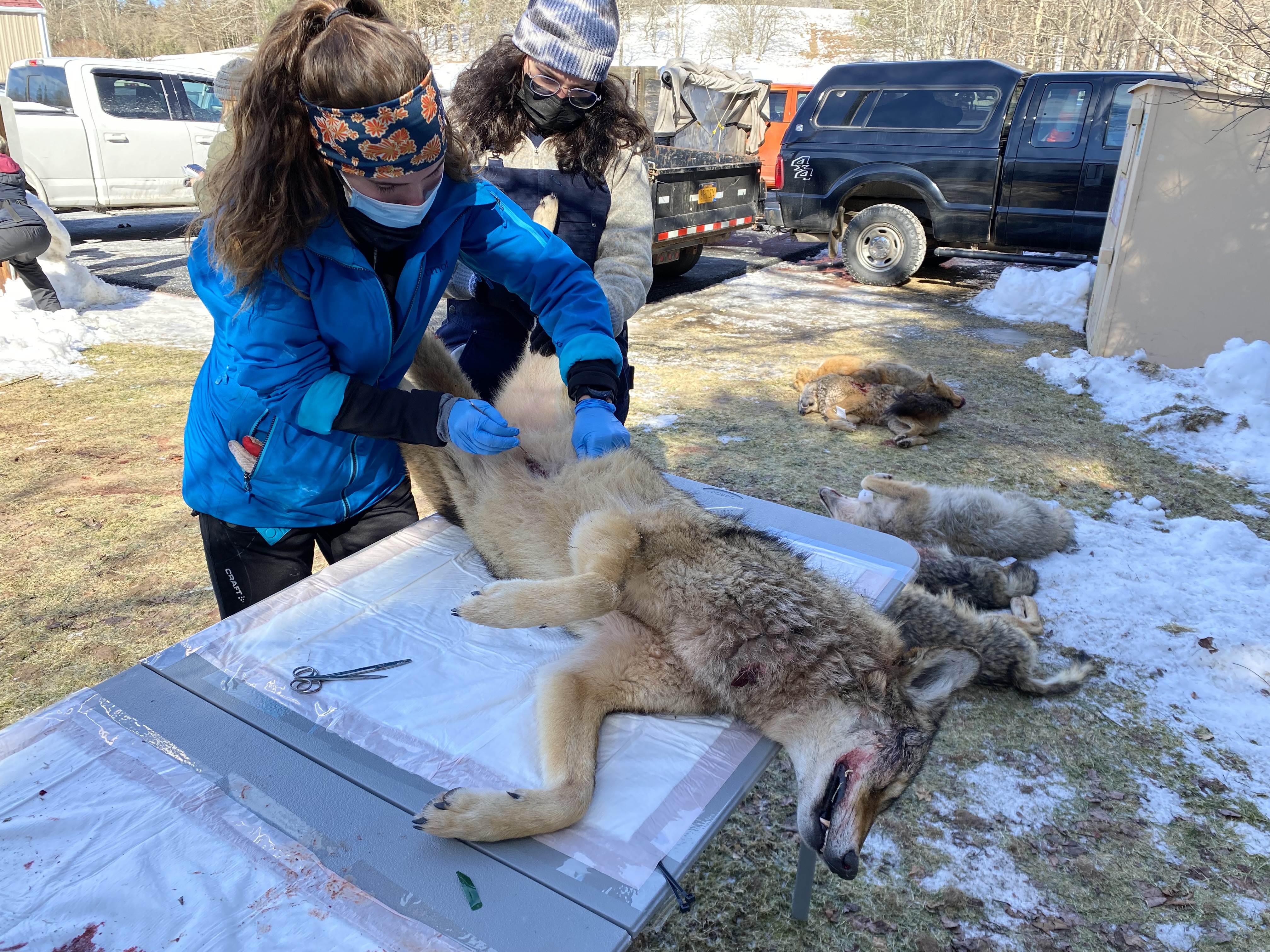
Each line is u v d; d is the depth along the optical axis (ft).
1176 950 7.63
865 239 35.35
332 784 4.97
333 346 6.38
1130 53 59.67
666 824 4.98
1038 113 30.83
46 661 10.51
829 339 27.45
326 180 5.45
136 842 4.40
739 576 6.95
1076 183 30.42
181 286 30.45
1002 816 9.13
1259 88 21.65
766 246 45.98
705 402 21.45
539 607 6.18
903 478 17.25
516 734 5.58
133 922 3.94
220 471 7.01
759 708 6.79
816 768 6.87
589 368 7.29
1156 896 8.18
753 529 8.27
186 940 3.86
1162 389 21.48
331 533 8.18
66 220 43.16
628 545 6.77
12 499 14.73
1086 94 30.17
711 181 32.32
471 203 6.47
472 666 6.25
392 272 6.44
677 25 151.94
